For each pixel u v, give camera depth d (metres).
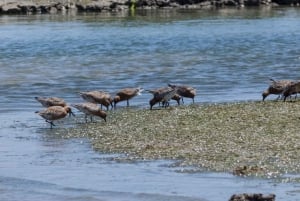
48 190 20.75
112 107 33.66
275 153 23.05
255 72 45.78
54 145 26.06
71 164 23.27
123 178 21.44
